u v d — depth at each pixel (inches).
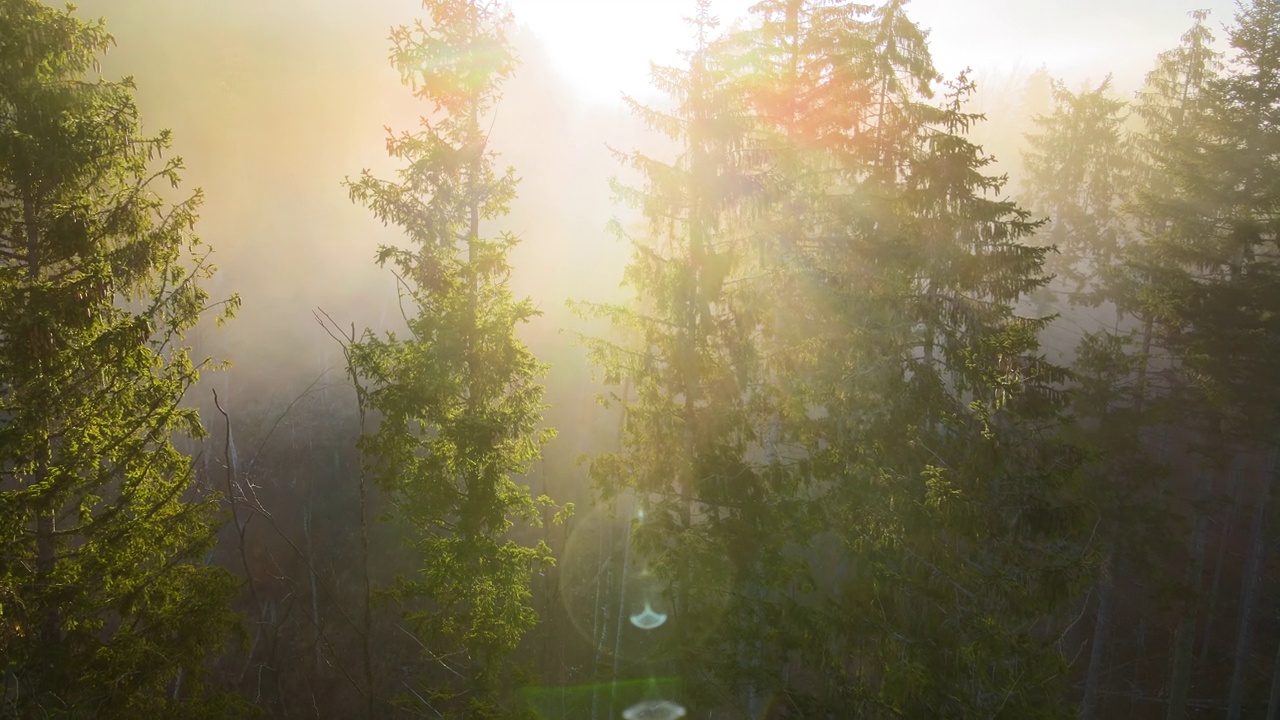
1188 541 938.7
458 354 414.3
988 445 433.4
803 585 443.5
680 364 469.4
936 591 422.3
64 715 365.7
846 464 470.0
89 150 380.8
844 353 505.4
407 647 810.2
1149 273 686.5
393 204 422.3
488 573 426.3
